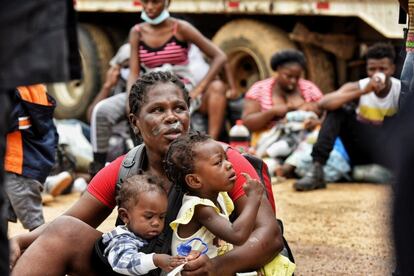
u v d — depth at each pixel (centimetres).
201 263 392
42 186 643
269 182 454
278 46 1116
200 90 836
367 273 609
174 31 830
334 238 712
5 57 292
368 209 816
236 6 1145
